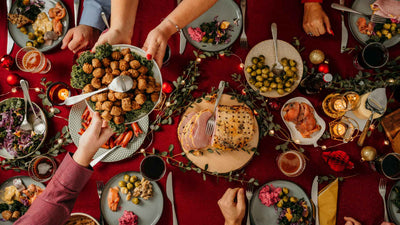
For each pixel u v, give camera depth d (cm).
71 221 185
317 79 187
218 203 191
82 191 192
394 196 197
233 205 186
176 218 195
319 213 194
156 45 150
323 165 202
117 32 154
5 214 184
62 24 197
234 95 197
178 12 154
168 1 207
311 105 201
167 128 199
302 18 210
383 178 202
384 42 202
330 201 195
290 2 210
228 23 195
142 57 135
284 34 208
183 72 201
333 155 196
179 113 199
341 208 201
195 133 180
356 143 203
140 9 205
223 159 192
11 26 194
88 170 143
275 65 192
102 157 185
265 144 202
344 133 197
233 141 179
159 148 198
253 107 196
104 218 189
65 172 139
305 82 192
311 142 199
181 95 198
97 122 137
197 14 158
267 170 200
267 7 209
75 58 190
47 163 187
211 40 196
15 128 187
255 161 200
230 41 201
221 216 199
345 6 206
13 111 186
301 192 195
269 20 209
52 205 137
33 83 196
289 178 200
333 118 201
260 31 208
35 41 192
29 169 179
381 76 204
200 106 194
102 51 124
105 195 190
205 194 198
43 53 197
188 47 203
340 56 208
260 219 194
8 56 189
